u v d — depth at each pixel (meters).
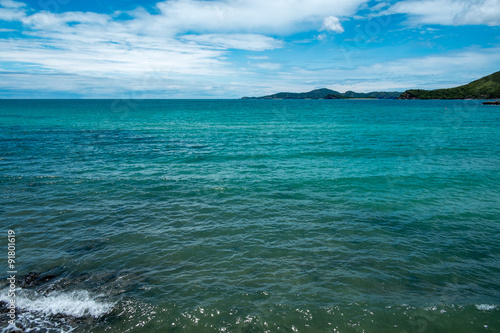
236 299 6.78
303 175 17.23
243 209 12.16
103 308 6.52
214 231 10.20
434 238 9.84
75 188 14.53
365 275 7.77
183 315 6.29
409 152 24.59
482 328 6.03
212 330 5.91
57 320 6.17
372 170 18.50
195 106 133.12
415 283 7.48
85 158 21.38
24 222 10.74
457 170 18.56
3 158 20.84
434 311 6.46
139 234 9.95
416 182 15.98
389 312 6.42
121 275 7.71
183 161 20.77
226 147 26.73
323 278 7.61
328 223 10.92
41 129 39.22
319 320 6.17
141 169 18.38
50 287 7.20
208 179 16.25
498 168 19.06
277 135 35.28
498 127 44.41
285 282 7.43
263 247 9.16
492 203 12.97
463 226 10.73
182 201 12.98
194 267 8.09
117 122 51.72
